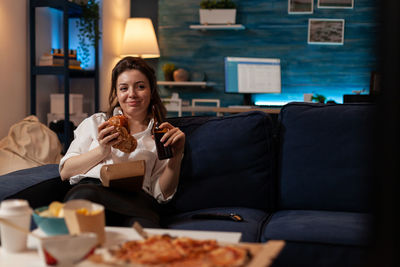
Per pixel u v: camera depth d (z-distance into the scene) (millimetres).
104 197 1457
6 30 3885
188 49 5812
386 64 461
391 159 468
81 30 4531
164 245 892
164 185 1757
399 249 476
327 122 1803
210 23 5539
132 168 1476
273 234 1388
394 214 474
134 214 1485
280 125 1894
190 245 902
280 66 5535
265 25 5629
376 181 482
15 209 966
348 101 4105
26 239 979
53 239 846
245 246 903
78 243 848
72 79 5219
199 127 1915
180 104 5605
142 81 1851
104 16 5152
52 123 4336
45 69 4121
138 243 918
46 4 4066
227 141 1828
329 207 1738
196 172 1831
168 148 1668
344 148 1751
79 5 4379
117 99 1946
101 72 5098
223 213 1614
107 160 1799
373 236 491
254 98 5766
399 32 451
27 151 3223
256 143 1815
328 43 5539
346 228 1385
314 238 1334
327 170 1754
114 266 813
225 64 5277
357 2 5465
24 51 4141
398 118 460
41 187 1739
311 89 5605
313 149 1788
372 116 487
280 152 1847
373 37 479
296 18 5566
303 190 1771
